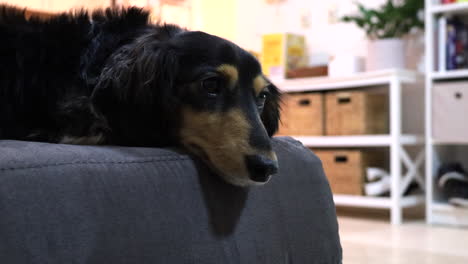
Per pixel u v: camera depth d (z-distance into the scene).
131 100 0.89
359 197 2.84
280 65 3.32
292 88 3.16
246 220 0.89
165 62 0.91
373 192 2.84
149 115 0.90
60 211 0.65
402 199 2.75
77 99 0.92
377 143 2.78
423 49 3.05
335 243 1.11
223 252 0.83
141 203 0.74
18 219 0.61
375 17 3.13
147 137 0.91
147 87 0.89
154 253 0.73
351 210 3.27
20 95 0.90
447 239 2.26
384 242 2.19
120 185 0.73
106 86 0.90
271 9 3.75
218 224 0.84
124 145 0.92
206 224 0.82
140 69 0.89
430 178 2.72
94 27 1.01
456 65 2.69
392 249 2.05
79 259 0.65
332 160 2.99
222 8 3.84
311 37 3.54
